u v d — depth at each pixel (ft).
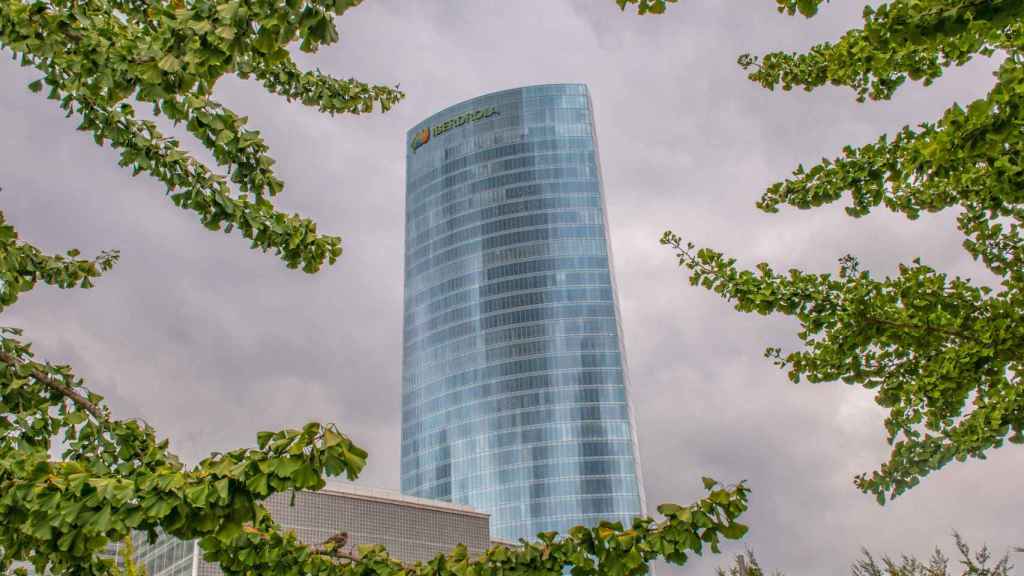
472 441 431.02
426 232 495.00
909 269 22.53
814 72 24.20
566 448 413.59
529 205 468.34
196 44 11.23
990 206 21.65
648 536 14.47
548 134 484.74
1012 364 21.91
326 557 17.20
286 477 12.32
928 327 21.43
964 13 12.65
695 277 24.56
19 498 12.03
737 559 74.54
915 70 19.02
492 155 488.44
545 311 442.09
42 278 19.70
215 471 12.44
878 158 21.06
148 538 12.46
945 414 22.53
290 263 17.83
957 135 14.61
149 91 12.85
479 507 416.46
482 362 442.91
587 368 428.97
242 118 15.56
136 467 15.53
